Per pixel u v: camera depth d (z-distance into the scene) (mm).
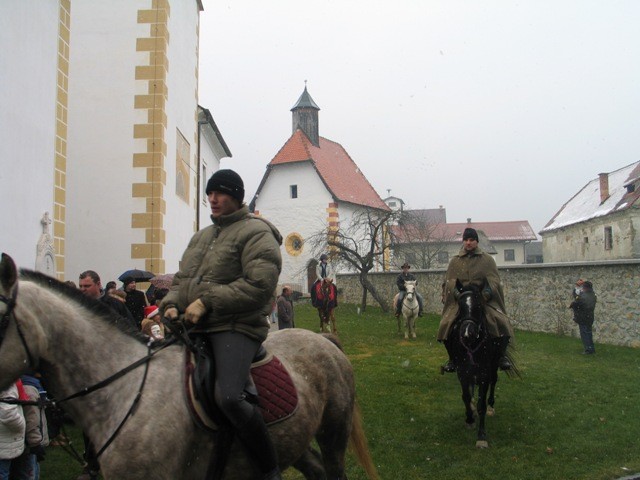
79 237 14328
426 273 29734
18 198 8516
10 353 3199
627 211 44344
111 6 14883
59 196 9922
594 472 6797
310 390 4316
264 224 3869
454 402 10070
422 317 26594
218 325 3734
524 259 77188
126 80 14711
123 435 3367
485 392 7797
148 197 14414
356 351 16391
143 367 3646
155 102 14633
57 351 3469
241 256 3787
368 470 4906
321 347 4660
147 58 14750
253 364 3951
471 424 8609
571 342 17500
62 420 4609
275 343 4508
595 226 50188
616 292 17172
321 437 4652
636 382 11742
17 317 3250
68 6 10383
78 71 14734
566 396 10547
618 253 46062
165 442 3395
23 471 5371
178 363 3725
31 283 3500
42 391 5832
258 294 3645
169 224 15414
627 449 7625
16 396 4777
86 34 14828
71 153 14539
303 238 46844
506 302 22844
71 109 14633
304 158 46906
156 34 14805
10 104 8273
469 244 8594
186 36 17844
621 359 14523
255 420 3627
